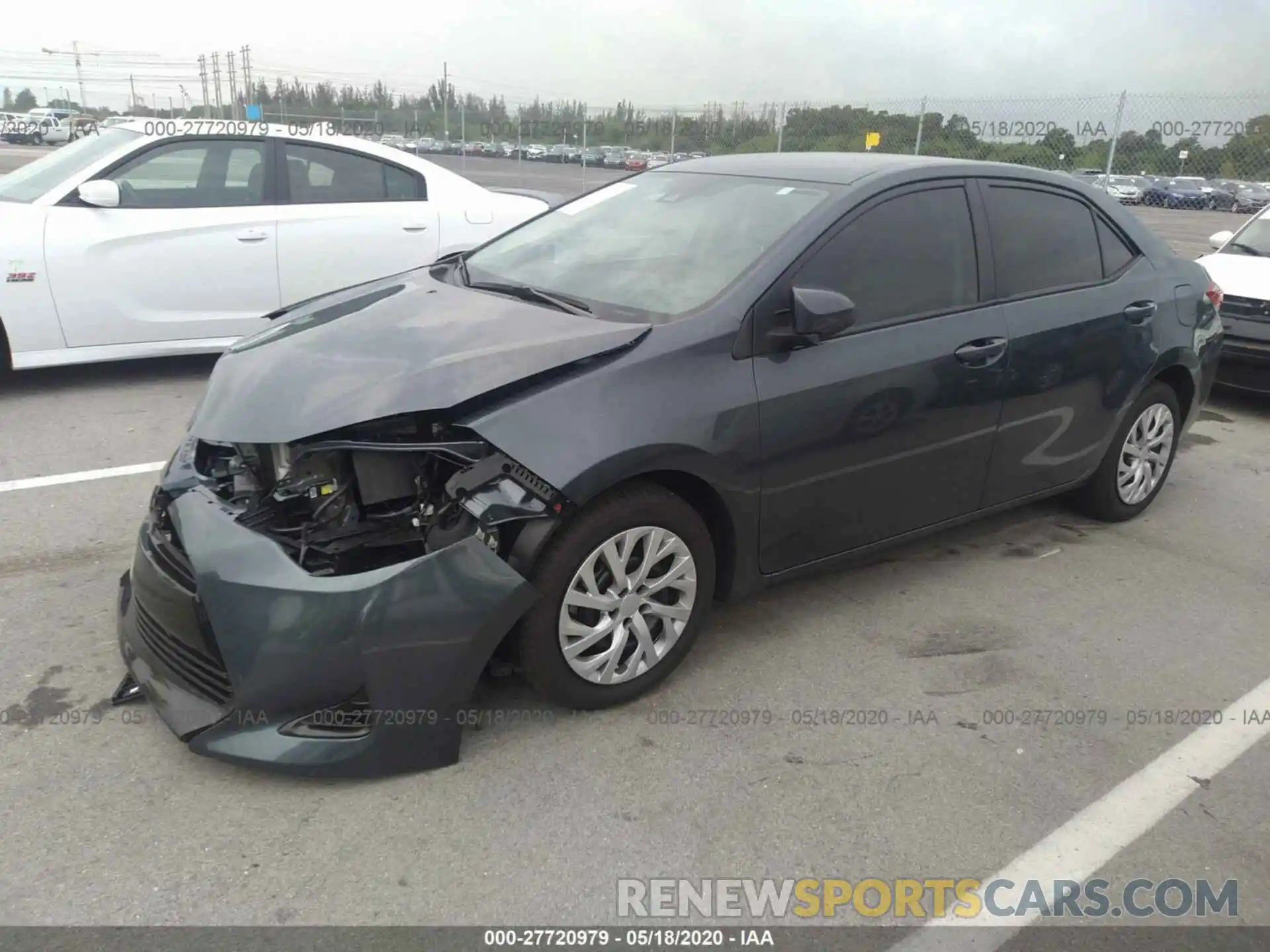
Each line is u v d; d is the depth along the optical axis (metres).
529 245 4.16
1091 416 4.45
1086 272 4.40
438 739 2.78
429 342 3.13
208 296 6.50
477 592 2.71
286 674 2.60
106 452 5.27
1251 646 3.80
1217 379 7.36
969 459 3.94
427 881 2.43
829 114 16.14
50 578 3.85
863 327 3.53
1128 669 3.59
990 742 3.11
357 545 2.77
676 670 3.43
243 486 2.97
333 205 6.87
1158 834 2.73
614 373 2.97
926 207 3.80
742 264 3.38
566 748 2.95
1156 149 13.52
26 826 2.54
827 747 3.04
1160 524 5.01
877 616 3.90
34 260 5.90
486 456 2.77
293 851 2.50
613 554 2.99
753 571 3.40
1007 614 3.96
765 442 3.23
